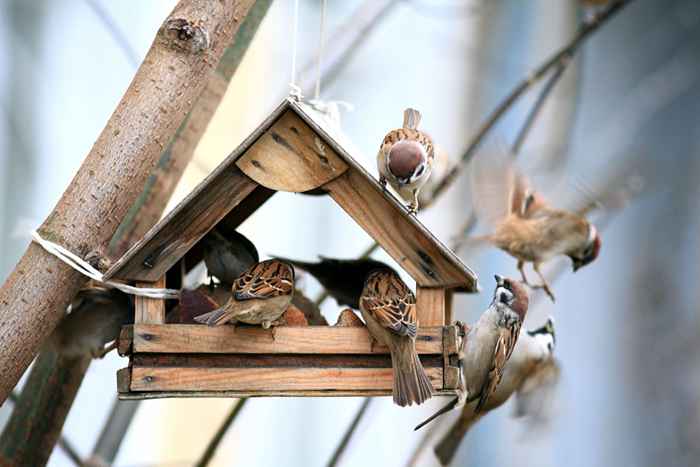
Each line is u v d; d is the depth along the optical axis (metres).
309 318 8.33
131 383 6.66
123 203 6.56
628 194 11.20
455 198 14.23
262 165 6.80
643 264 15.94
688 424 15.07
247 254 7.80
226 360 6.75
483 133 10.41
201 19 6.66
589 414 15.17
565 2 15.46
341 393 6.79
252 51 13.85
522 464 14.47
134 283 6.84
